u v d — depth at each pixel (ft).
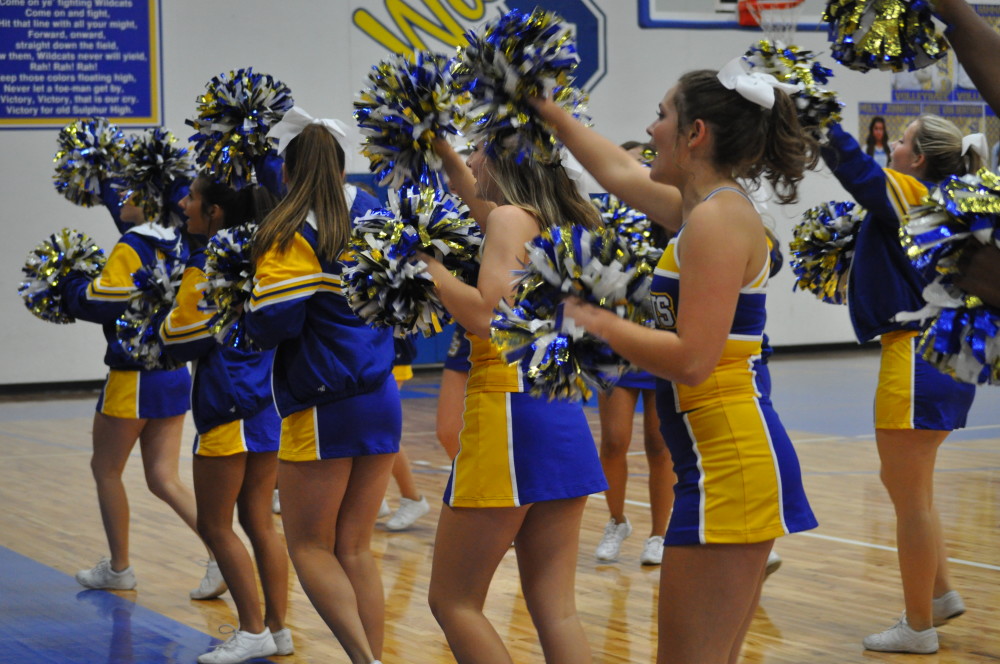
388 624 15.48
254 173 13.46
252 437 13.43
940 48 7.29
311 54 53.62
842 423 36.65
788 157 8.07
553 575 9.84
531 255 7.63
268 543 13.96
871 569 18.40
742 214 7.63
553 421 9.59
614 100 58.08
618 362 7.67
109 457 17.13
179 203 15.97
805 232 14.47
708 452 7.86
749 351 7.95
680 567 7.89
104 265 16.99
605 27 57.62
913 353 13.32
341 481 11.55
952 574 17.85
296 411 11.51
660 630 8.07
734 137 7.86
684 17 59.00
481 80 8.68
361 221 10.11
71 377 50.96
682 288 7.55
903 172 13.84
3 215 49.49
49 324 50.49
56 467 30.45
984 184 6.00
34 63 49.57
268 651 13.94
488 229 9.45
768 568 17.24
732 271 7.46
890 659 13.76
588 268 7.50
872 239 12.81
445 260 9.93
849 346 63.31
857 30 7.37
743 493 7.72
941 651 14.06
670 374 7.47
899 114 61.16
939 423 13.26
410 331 9.95
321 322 11.51
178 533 21.72
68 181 18.17
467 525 9.53
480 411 9.55
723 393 7.88
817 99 9.37
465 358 19.03
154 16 51.16
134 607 16.51
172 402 16.67
